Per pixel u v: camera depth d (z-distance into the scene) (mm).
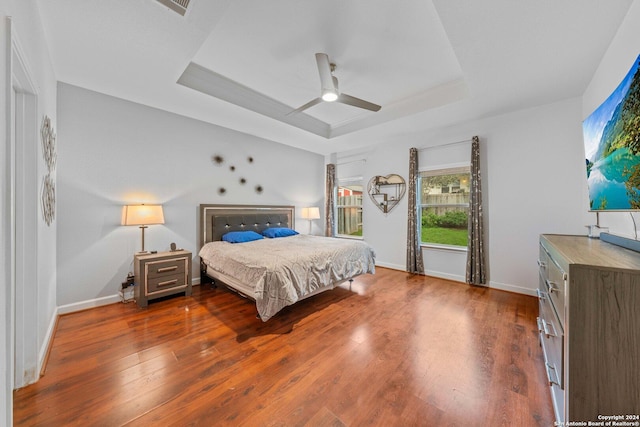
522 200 3277
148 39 1952
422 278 4031
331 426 1297
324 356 1914
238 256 2816
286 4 1853
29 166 1611
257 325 2414
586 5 1580
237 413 1376
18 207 1570
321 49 2393
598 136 1706
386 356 1915
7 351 1019
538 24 1738
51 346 2004
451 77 2898
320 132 4430
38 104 1666
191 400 1466
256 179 4473
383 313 2703
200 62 2633
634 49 1573
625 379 927
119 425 1292
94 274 2787
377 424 1312
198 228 3691
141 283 2754
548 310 1582
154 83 2615
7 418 1013
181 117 3492
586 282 981
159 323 2428
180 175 3492
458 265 3898
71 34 1878
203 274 3641
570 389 1003
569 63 2203
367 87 3137
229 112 3375
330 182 5672
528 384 1604
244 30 2139
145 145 3162
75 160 2666
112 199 2914
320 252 2945
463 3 1584
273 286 2357
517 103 3053
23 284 1580
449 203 4094
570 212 2938
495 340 2141
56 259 2520
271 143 4727
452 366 1792
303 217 5062
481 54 2080
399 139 4547
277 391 1545
